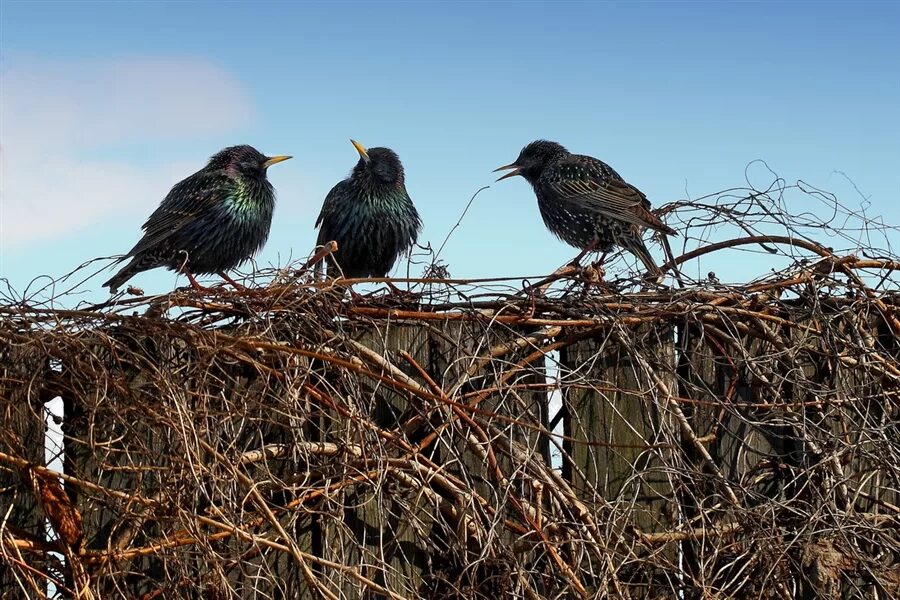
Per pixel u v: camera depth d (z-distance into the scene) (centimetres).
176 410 324
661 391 374
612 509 350
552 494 354
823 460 373
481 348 370
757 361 387
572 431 372
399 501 352
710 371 389
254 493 325
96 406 320
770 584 364
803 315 401
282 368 337
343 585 348
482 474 360
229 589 321
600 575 344
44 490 331
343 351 355
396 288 373
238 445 347
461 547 345
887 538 375
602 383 370
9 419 333
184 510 322
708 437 382
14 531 333
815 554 366
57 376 338
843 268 407
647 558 348
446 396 352
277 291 352
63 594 332
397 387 346
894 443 391
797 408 389
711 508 358
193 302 345
